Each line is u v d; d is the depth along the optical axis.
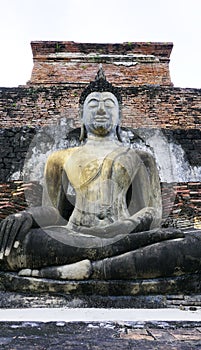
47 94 10.87
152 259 4.74
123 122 10.42
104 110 6.44
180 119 10.56
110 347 2.24
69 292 4.69
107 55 12.40
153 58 12.42
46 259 4.81
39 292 4.74
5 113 10.55
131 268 4.70
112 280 4.72
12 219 5.08
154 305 4.59
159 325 2.99
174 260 4.76
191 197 8.62
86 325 2.98
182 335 2.60
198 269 4.85
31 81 11.97
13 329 2.80
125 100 10.74
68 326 2.93
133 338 2.49
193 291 4.81
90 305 4.56
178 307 4.53
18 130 9.45
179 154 9.30
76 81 12.07
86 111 6.56
